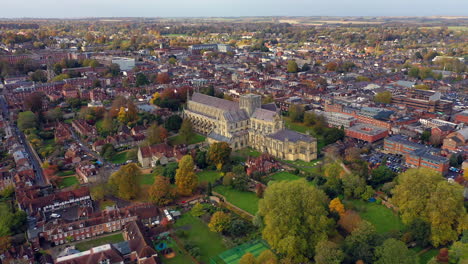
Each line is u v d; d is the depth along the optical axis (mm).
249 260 189500
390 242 190375
